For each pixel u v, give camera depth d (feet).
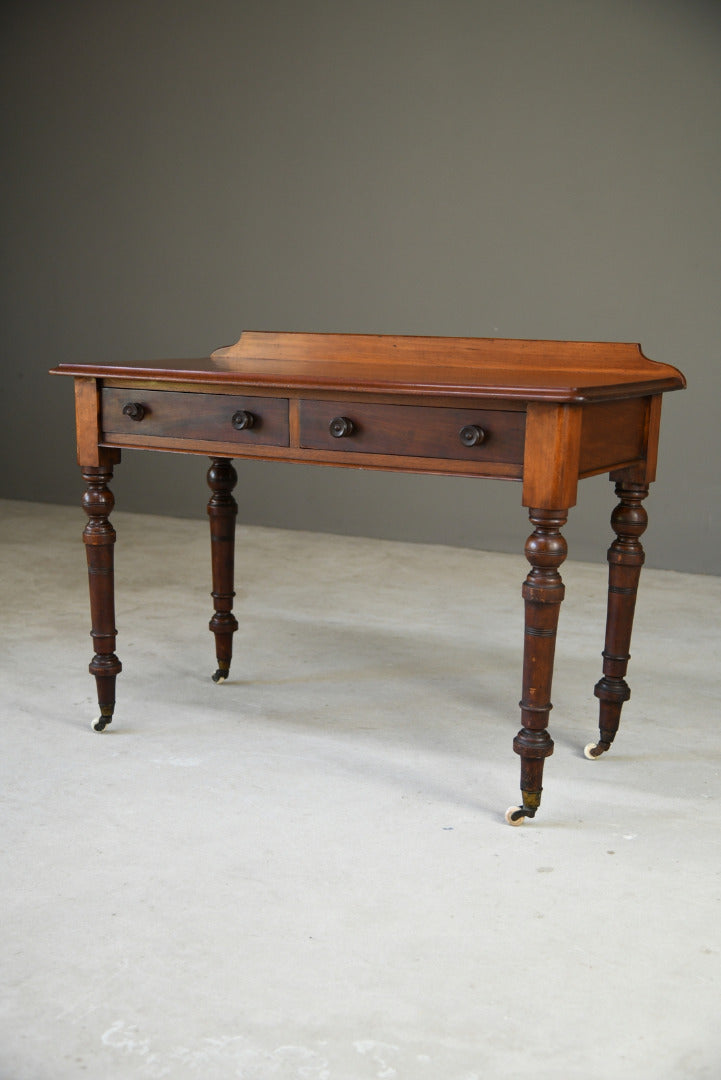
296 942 6.79
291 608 14.84
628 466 9.21
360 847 8.05
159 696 11.25
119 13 20.40
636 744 10.12
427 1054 5.78
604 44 17.17
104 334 21.57
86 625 13.83
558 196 17.84
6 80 21.50
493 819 8.55
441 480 19.19
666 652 13.00
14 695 11.24
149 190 20.72
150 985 6.34
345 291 19.60
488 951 6.72
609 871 7.74
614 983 6.41
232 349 11.26
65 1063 5.70
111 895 7.32
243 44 19.60
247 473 20.66
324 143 19.29
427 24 18.28
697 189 16.92
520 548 18.84
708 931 6.98
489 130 18.12
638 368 9.43
